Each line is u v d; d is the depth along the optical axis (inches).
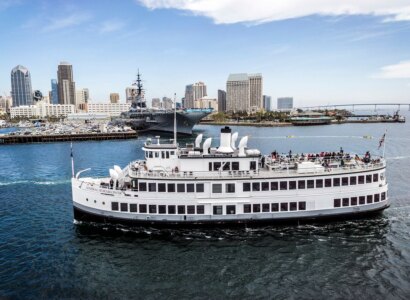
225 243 1456.7
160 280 1181.7
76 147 5270.7
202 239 1494.8
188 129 6850.4
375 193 1657.2
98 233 1578.5
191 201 1553.9
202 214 1565.0
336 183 1606.8
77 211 1680.6
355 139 5856.3
